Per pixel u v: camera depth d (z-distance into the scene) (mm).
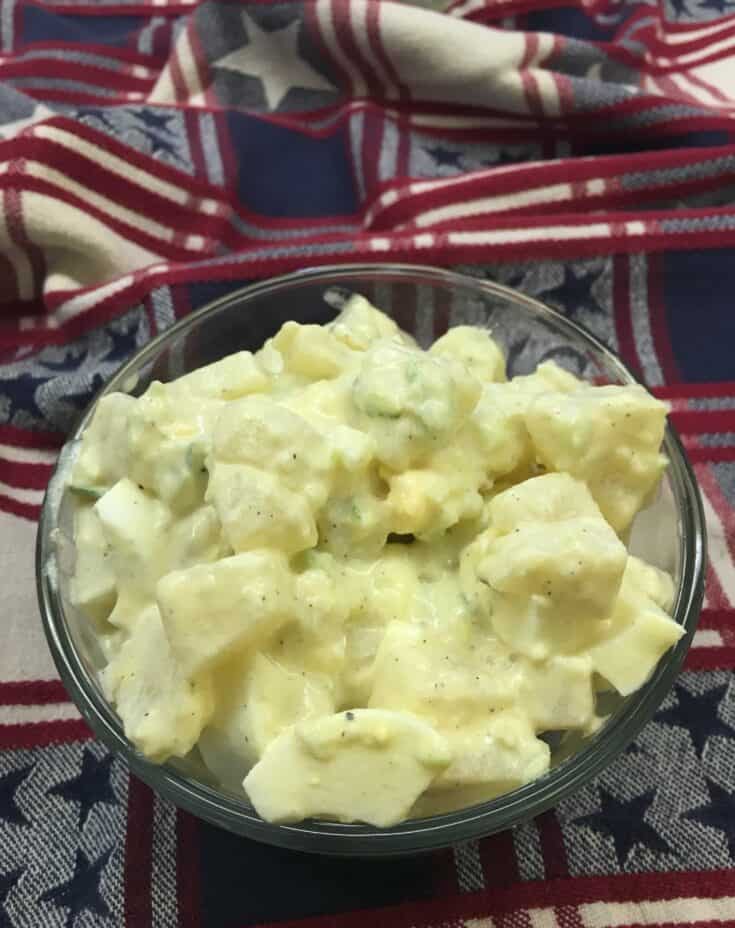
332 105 355
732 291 299
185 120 333
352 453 190
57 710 240
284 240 325
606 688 189
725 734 232
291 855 217
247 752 176
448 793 177
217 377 212
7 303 319
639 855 216
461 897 212
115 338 299
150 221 318
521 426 207
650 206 317
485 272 298
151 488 203
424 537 199
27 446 284
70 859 220
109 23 388
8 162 297
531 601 180
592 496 206
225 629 172
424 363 199
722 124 324
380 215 319
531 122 339
